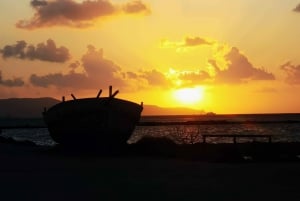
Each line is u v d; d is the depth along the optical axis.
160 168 17.81
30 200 11.28
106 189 12.84
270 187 13.09
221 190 12.60
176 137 56.66
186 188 12.95
